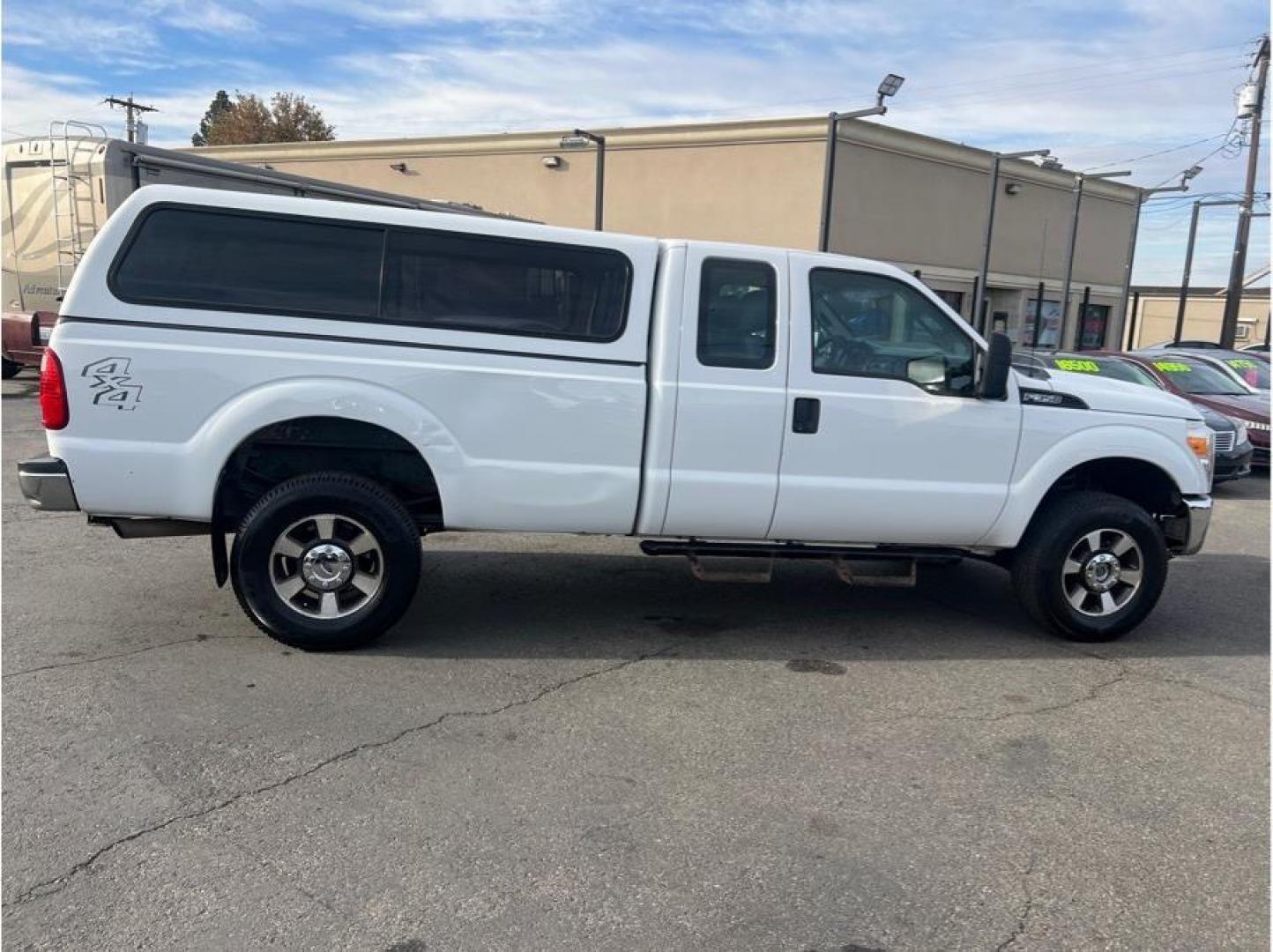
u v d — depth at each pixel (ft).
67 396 14.49
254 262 15.01
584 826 10.79
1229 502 35.78
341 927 8.87
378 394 15.11
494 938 8.80
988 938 9.08
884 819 11.19
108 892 9.27
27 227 38.75
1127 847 10.77
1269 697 15.57
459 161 101.50
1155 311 195.42
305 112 181.98
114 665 15.03
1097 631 17.89
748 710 14.25
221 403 14.80
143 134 91.86
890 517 16.78
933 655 17.10
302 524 15.43
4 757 11.90
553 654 16.34
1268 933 9.28
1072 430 17.26
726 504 16.26
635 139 91.91
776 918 9.26
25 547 21.95
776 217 86.53
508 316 15.60
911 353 16.79
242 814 10.77
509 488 15.71
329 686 14.52
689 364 15.88
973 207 96.99
